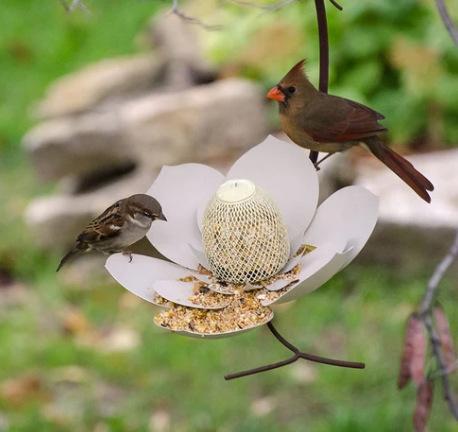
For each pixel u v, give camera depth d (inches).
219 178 220.1
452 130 554.9
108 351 455.8
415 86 546.6
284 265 206.4
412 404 398.9
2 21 841.5
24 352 459.2
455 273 466.0
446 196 484.1
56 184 615.8
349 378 423.5
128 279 207.3
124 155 559.2
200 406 417.1
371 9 559.2
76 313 488.4
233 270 204.2
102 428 409.1
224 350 448.5
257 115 576.1
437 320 184.1
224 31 603.2
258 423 394.0
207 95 570.6
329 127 271.7
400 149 552.7
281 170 217.0
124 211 305.3
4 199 614.2
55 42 799.1
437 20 550.9
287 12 584.7
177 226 216.2
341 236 204.4
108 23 812.0
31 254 542.6
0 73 772.6
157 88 637.3
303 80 274.8
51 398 430.6
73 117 598.5
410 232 469.1
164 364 445.7
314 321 461.1
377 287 474.0
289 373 432.1
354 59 566.9
